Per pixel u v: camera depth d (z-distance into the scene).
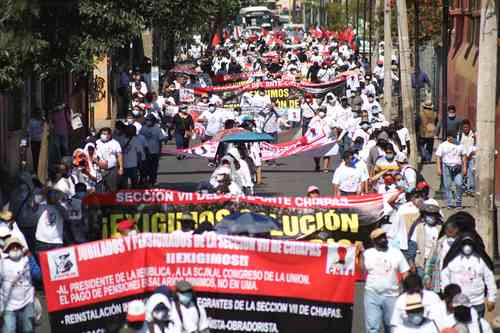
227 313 17.73
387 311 18.08
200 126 46.53
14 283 18.39
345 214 22.28
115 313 17.53
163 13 38.00
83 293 17.42
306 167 42.69
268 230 21.92
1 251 18.59
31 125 36.38
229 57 95.56
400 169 28.06
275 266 17.67
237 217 21.91
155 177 36.94
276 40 119.25
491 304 17.95
